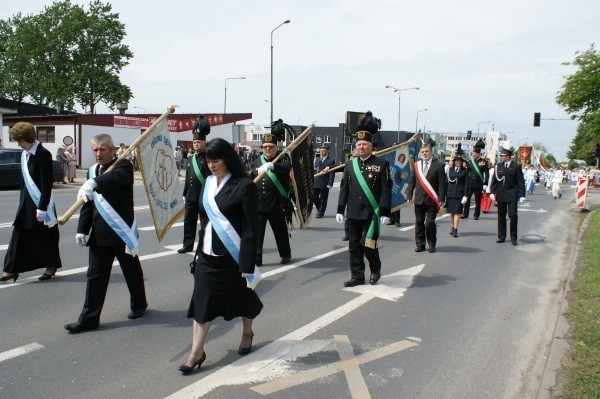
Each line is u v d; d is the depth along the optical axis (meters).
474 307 6.31
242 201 4.16
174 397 3.90
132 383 4.10
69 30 60.38
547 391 3.99
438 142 59.78
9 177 20.22
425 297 6.65
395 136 60.69
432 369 4.52
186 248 8.84
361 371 4.43
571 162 97.88
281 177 8.03
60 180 22.80
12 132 6.40
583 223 14.29
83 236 5.10
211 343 4.93
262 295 6.55
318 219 14.21
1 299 6.06
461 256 9.44
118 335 5.07
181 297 6.33
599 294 6.43
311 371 4.39
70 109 62.59
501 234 11.18
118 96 63.75
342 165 9.05
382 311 6.02
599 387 3.95
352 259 7.08
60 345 4.80
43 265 6.81
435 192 9.50
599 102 22.34
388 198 6.93
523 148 41.50
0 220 11.70
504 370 4.54
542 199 26.23
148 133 7.27
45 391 3.95
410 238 11.37
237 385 4.11
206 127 8.45
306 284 7.11
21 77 62.44
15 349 4.69
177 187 8.19
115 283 6.80
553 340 5.00
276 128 8.30
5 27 65.56
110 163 5.37
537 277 8.00
